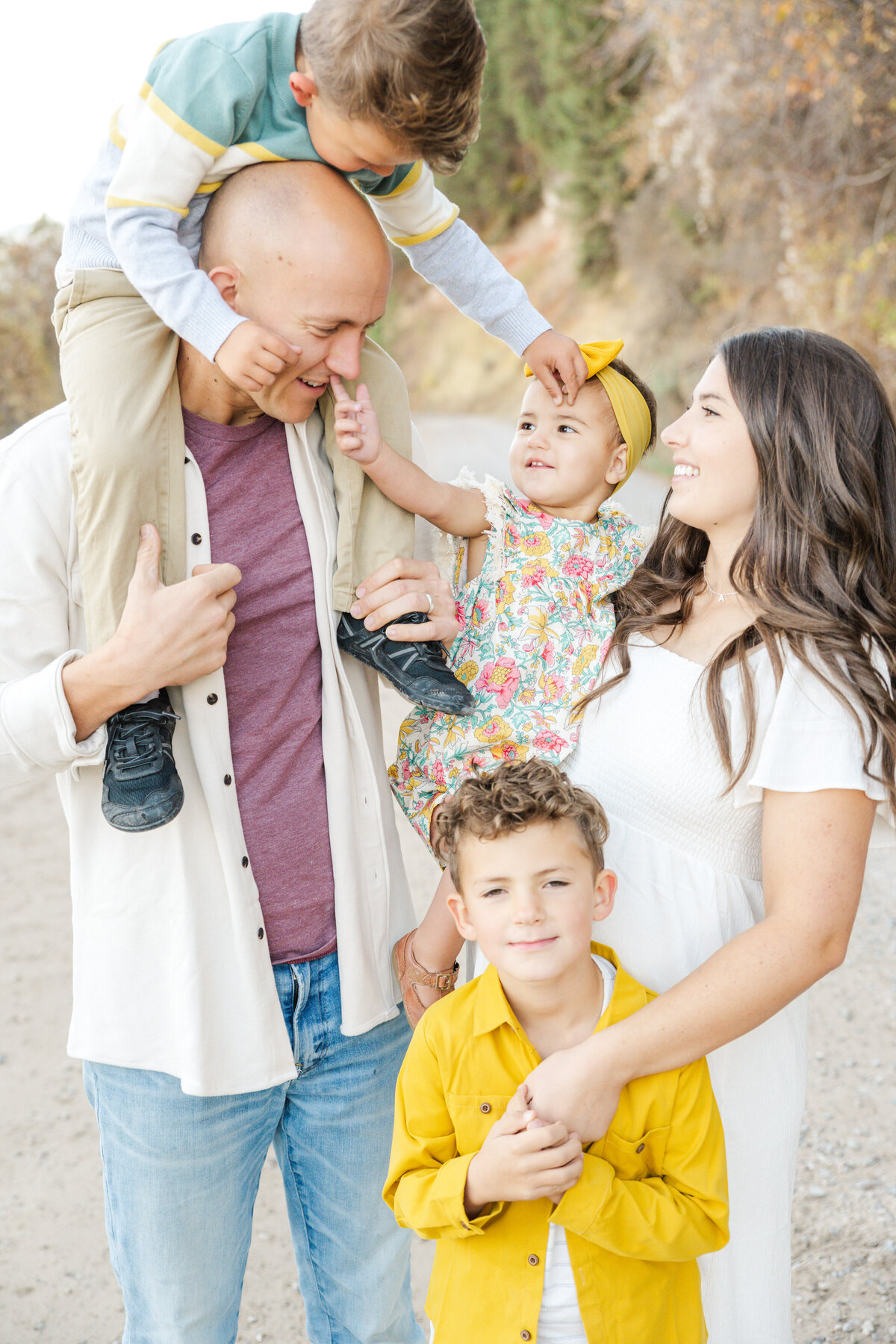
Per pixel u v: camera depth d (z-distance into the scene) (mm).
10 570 1752
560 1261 1642
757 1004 1602
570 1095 1575
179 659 1683
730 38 11578
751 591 1793
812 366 1817
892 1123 3459
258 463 1883
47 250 17594
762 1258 1885
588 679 1951
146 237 1687
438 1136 1720
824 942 1624
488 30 26000
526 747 1965
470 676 2047
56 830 6465
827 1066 3783
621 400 2117
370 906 2008
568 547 2086
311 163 1730
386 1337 2203
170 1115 1867
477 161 27297
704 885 1836
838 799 1640
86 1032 1880
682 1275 1715
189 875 1824
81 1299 3031
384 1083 2064
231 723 1867
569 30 19172
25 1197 3463
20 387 17406
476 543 2154
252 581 1869
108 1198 1963
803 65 10969
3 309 17344
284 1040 1906
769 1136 1874
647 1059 1591
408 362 30781
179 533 1784
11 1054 4211
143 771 1720
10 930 5195
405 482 1990
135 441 1715
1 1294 3057
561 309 21719
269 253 1688
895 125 10453
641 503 11180
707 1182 1637
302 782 1924
